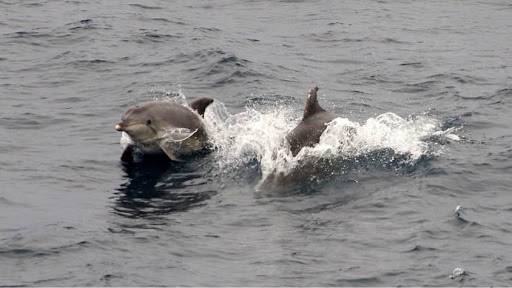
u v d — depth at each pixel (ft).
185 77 233.96
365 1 344.49
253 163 170.60
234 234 142.61
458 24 308.19
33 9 312.09
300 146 166.50
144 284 126.72
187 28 290.35
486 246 136.46
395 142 176.24
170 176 167.94
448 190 156.87
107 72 239.71
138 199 157.69
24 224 146.72
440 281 126.93
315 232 142.51
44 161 176.76
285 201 154.30
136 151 179.93
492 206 151.02
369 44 277.23
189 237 141.59
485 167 167.02
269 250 136.77
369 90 227.20
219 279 128.26
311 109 171.42
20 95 220.02
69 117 203.92
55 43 268.00
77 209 153.28
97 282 127.03
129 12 311.27
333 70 246.88
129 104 213.46
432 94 223.30
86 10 312.29
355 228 143.43
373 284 126.72
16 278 128.67
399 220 145.79
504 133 188.85
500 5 339.57
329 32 291.99
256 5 335.26
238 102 212.43
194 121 180.14
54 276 128.98
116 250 136.77
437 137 183.83
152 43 268.82
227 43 269.85
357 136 173.99
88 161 176.55
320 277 128.67
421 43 279.90
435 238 139.13
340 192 156.76
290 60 255.50
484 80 235.61
